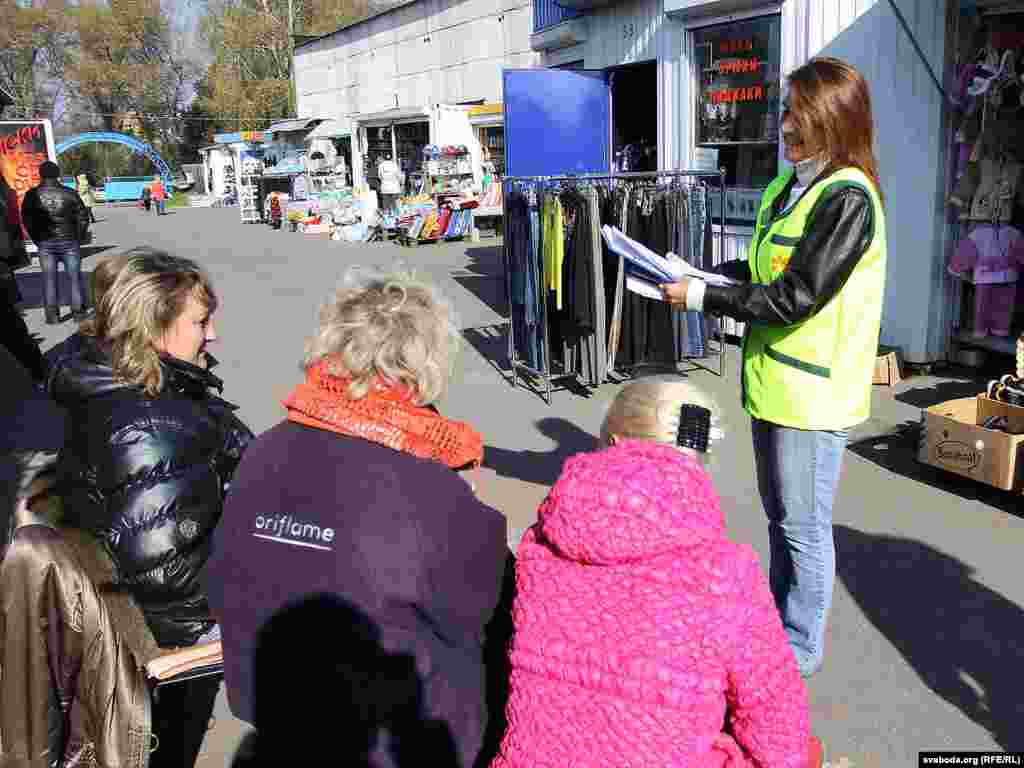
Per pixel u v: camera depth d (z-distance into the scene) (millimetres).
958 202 6352
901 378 6715
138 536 2098
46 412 6750
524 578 1583
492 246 17719
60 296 12930
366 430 1653
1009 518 4371
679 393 1754
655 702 1389
